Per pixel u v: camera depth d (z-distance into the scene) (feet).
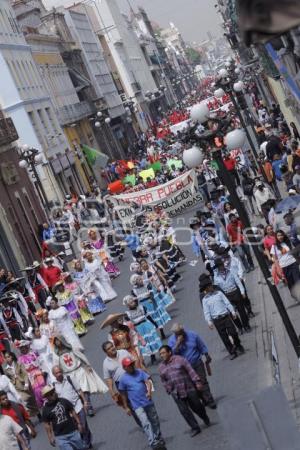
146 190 184.14
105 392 86.43
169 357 70.64
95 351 114.11
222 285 93.61
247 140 168.04
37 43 396.57
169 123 488.85
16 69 335.47
